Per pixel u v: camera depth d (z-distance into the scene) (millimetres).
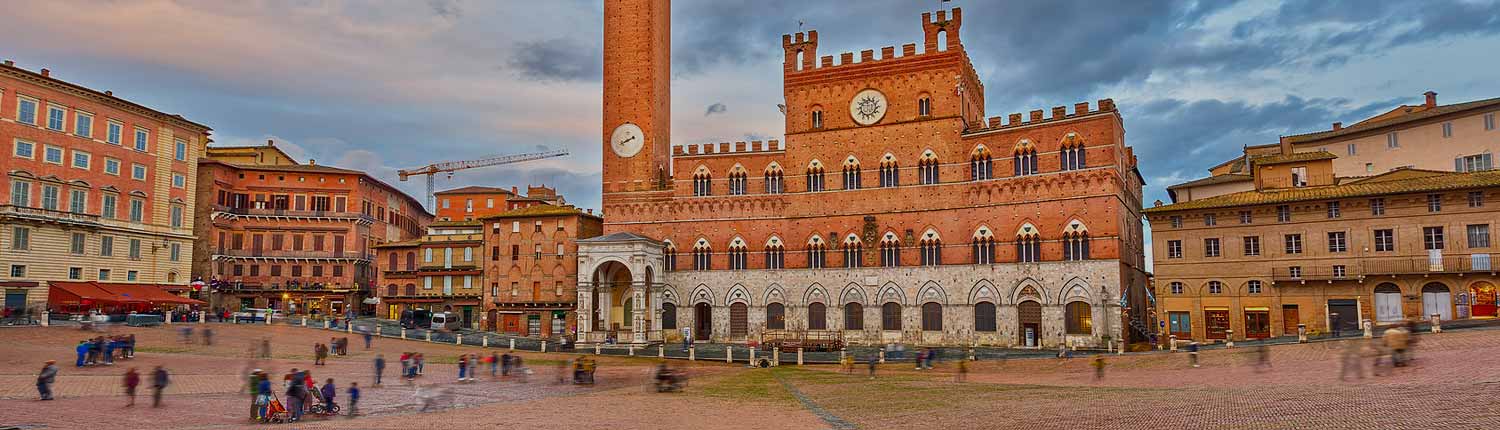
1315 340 63406
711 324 100875
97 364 60969
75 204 96750
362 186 132375
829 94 99688
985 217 90562
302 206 128125
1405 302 73500
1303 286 77312
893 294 94062
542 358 81750
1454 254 71562
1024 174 89125
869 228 95375
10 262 89875
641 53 108875
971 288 90375
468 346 88938
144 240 104625
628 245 96000
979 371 66938
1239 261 80062
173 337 80875
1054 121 87688
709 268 101875
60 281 94250
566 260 109188
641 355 88312
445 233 123062
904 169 95062
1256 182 86500
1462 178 74250
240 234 124625
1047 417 35531
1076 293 84875
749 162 102000
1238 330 79375
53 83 95000
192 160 112812
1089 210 85000
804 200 99062
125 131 103188
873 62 97875
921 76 95625
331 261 127375
